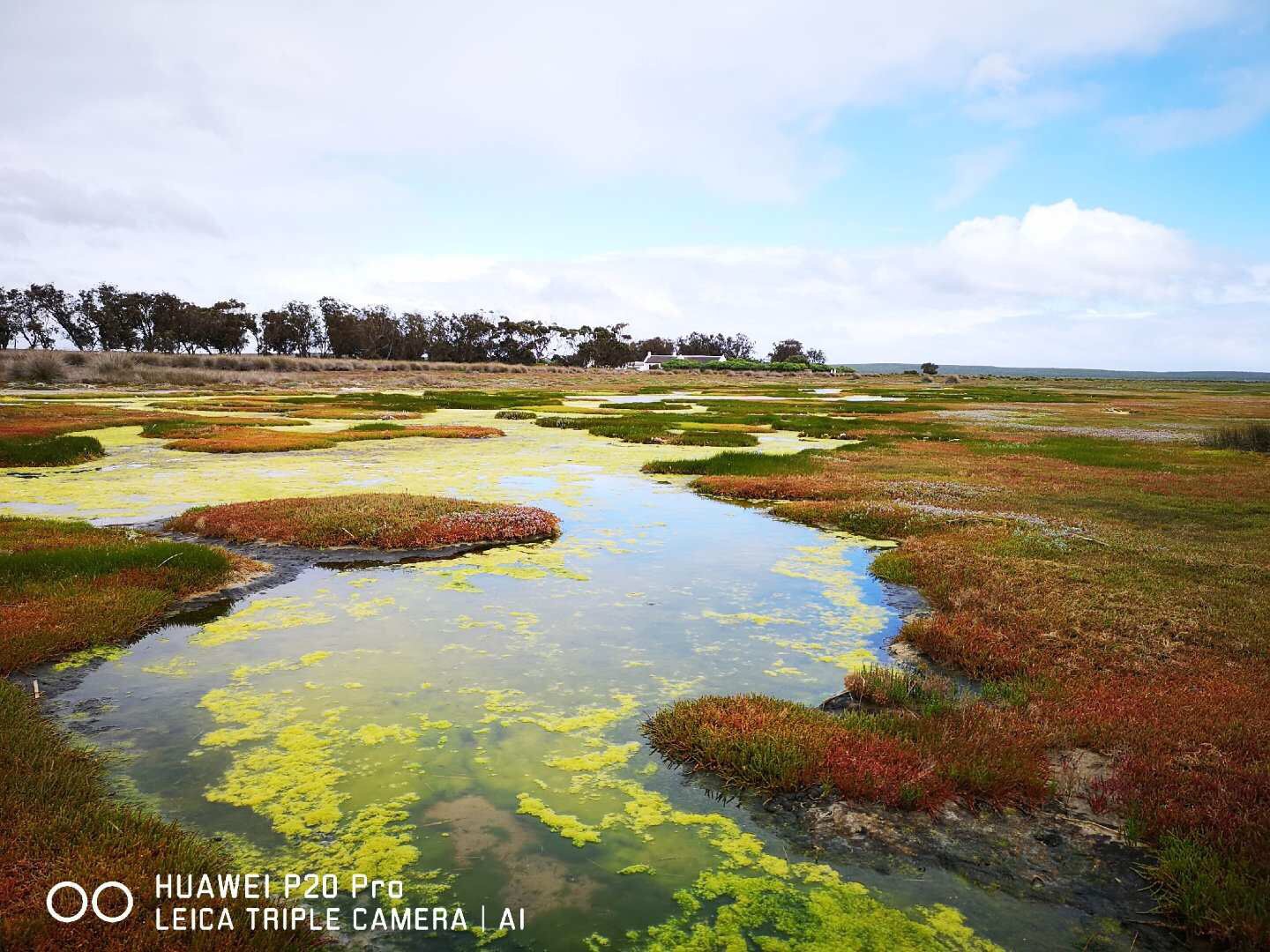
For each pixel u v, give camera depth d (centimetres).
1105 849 582
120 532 1487
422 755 708
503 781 669
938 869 557
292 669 902
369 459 2761
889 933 491
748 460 2756
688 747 718
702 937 484
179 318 14025
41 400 5425
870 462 2859
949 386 12450
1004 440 3734
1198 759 684
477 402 6128
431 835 588
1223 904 498
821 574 1364
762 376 15950
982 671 934
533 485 2259
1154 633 1027
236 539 1494
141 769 673
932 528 1702
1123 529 1694
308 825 596
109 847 540
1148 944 486
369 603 1149
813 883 540
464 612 1116
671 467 2598
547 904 513
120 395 6262
